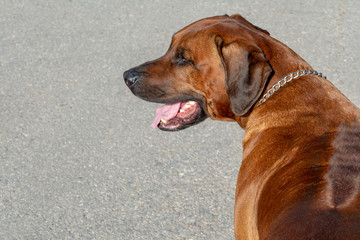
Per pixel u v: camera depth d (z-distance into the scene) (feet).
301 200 9.87
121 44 26.68
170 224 17.25
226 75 12.65
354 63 23.57
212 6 28.66
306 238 9.06
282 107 12.37
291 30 26.08
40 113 22.89
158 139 20.79
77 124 22.04
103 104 22.98
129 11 29.14
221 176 18.81
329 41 25.05
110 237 17.02
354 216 9.09
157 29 27.37
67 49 26.86
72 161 20.17
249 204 11.75
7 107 23.48
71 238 17.11
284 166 11.14
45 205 18.38
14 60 26.63
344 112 11.90
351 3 27.61
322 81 12.60
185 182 18.75
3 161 20.51
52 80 24.88
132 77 15.02
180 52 14.03
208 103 14.12
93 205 18.22
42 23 29.12
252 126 12.81
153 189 18.62
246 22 14.33
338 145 10.96
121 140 20.95
